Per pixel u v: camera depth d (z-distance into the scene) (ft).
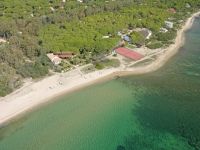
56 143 350.64
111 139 353.92
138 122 377.09
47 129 371.35
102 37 570.05
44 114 395.34
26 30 596.29
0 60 483.51
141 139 351.25
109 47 527.81
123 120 381.60
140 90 438.81
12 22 615.98
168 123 372.58
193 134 353.10
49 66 486.79
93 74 472.44
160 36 586.86
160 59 517.14
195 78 461.37
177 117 381.19
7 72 452.35
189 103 404.77
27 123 379.96
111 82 458.91
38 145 349.00
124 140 351.25
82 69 483.51
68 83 450.71
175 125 368.48
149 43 569.64
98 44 528.63
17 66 472.85
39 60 494.59
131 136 356.59
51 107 407.23
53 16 653.30
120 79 465.47
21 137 360.28
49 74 471.62
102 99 422.41
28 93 427.74
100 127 372.38
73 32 581.94
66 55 511.81
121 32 604.90
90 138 356.38
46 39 554.05
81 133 363.97
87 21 639.35
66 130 369.09
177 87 441.27
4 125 375.25
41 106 407.44
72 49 520.83
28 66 474.08
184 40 592.19
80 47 529.45
